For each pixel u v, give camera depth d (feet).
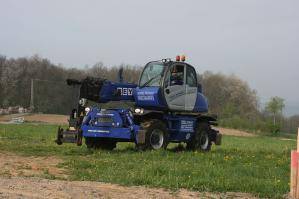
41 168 40.27
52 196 27.58
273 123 246.88
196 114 61.77
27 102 296.51
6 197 26.76
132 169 39.27
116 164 42.65
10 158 47.03
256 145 112.98
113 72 191.21
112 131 53.98
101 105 56.13
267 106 274.77
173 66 57.57
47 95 295.48
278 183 34.47
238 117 267.80
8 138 80.33
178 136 58.90
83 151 54.49
